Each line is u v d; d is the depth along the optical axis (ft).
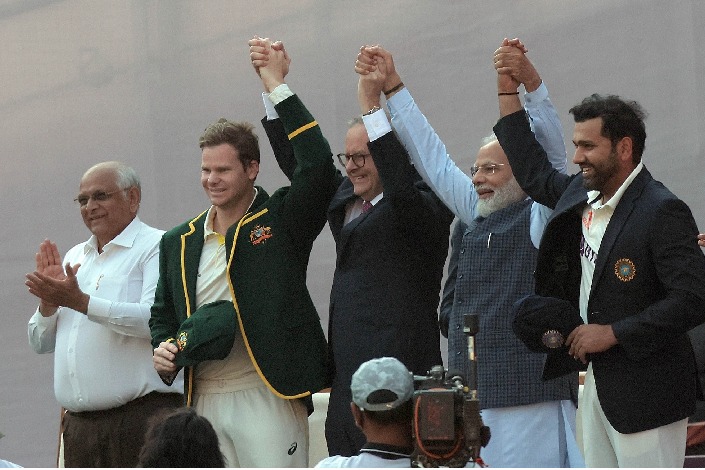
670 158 74.08
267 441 57.52
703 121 73.51
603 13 75.36
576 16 75.87
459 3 78.18
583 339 49.49
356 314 56.70
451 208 58.29
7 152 88.12
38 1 87.45
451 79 78.18
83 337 65.51
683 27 73.97
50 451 87.30
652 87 74.43
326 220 60.59
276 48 60.70
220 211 60.34
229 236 58.75
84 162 86.84
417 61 79.05
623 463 50.06
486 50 77.56
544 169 54.24
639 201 50.14
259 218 59.16
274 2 82.43
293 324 58.18
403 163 56.59
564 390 55.16
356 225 57.41
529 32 76.79
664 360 49.55
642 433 49.49
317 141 59.06
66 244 87.56
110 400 64.80
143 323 64.18
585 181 50.65
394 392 42.22
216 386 58.59
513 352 55.01
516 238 55.77
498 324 55.21
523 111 55.36
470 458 42.45
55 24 87.40
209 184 59.62
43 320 67.41
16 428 87.61
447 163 58.75
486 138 58.03
